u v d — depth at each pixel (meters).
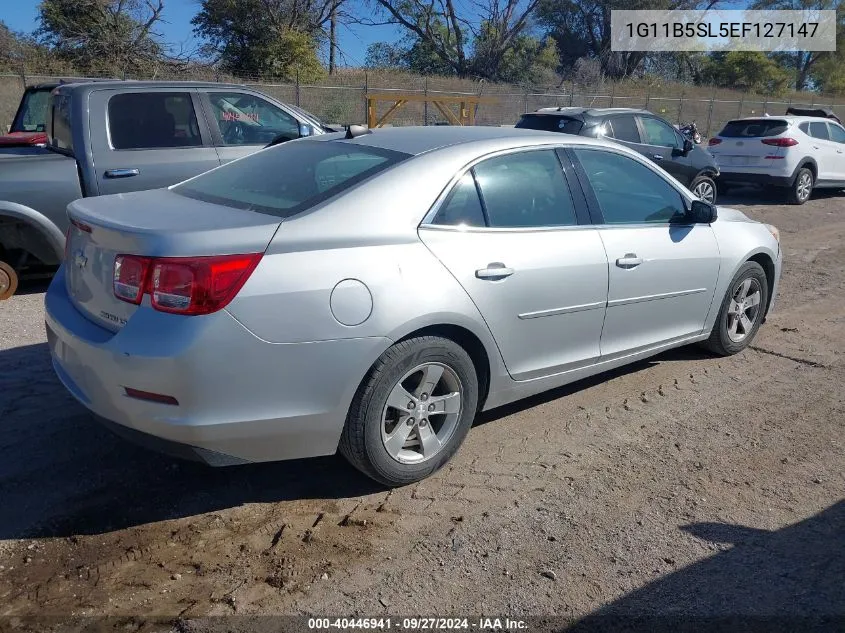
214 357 3.10
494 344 3.91
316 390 3.32
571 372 4.44
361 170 3.80
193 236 3.15
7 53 27.73
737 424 4.62
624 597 3.05
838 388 5.21
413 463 3.73
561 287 4.16
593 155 4.62
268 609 2.93
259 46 31.89
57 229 6.57
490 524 3.51
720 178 14.80
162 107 7.06
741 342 5.75
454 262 3.71
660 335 4.98
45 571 3.11
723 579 3.16
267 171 4.12
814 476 4.02
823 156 14.61
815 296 7.68
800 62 59.34
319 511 3.59
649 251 4.69
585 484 3.88
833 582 3.15
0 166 6.32
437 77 38.28
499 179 4.07
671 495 3.79
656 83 46.84
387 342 3.43
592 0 50.12
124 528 3.41
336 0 36.38
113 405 3.24
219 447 3.23
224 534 3.39
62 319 3.56
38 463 3.91
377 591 3.04
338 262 3.37
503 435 4.39
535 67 44.62
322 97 24.73
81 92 6.73
